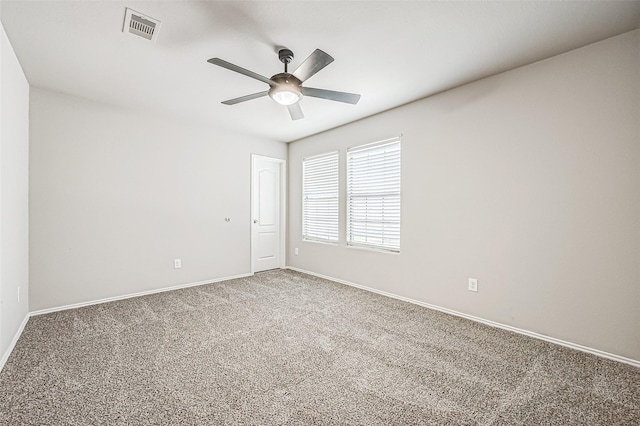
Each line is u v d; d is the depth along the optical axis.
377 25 1.95
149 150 3.68
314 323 2.75
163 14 1.84
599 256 2.14
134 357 2.10
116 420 1.46
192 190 4.06
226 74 2.64
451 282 3.00
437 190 3.10
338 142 4.25
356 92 3.02
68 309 3.10
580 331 2.23
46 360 2.04
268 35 2.06
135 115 3.57
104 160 3.35
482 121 2.74
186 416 1.50
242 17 1.87
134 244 3.57
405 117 3.38
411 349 2.25
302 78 2.14
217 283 4.20
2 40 1.97
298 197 5.04
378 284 3.73
